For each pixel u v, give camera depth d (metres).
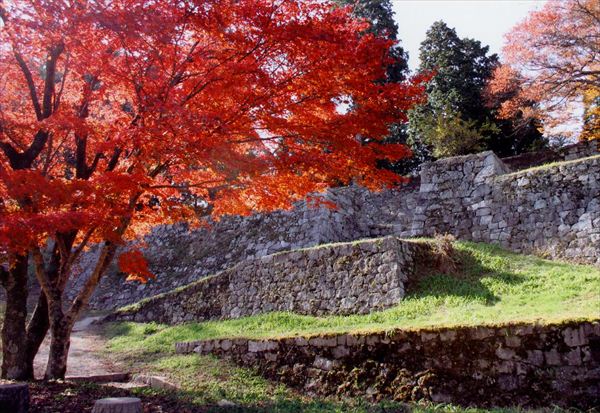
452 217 15.30
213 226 22.25
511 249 13.69
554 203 13.41
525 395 6.52
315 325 11.72
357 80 6.37
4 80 7.99
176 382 9.05
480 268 12.44
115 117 7.74
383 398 7.54
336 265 13.08
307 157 6.59
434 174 16.25
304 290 13.48
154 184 8.09
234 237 20.88
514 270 11.99
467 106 25.22
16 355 7.60
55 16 5.85
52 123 6.37
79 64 6.69
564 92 21.00
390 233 18.53
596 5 18.91
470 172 15.52
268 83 6.18
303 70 6.36
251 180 7.51
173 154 6.52
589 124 22.62
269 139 6.95
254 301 14.65
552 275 11.13
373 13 25.97
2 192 5.68
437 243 13.16
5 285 7.80
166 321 16.81
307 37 5.98
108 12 5.59
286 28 5.94
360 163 6.92
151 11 5.80
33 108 8.30
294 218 18.92
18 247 5.35
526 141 26.08
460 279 12.04
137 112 6.79
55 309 7.54
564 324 6.61
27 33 6.30
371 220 19.67
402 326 8.30
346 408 6.73
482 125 23.00
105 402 4.86
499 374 6.81
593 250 12.08
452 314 9.64
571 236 12.69
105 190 5.81
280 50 6.25
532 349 6.70
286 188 7.85
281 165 6.58
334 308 12.58
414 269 12.63
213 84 6.37
